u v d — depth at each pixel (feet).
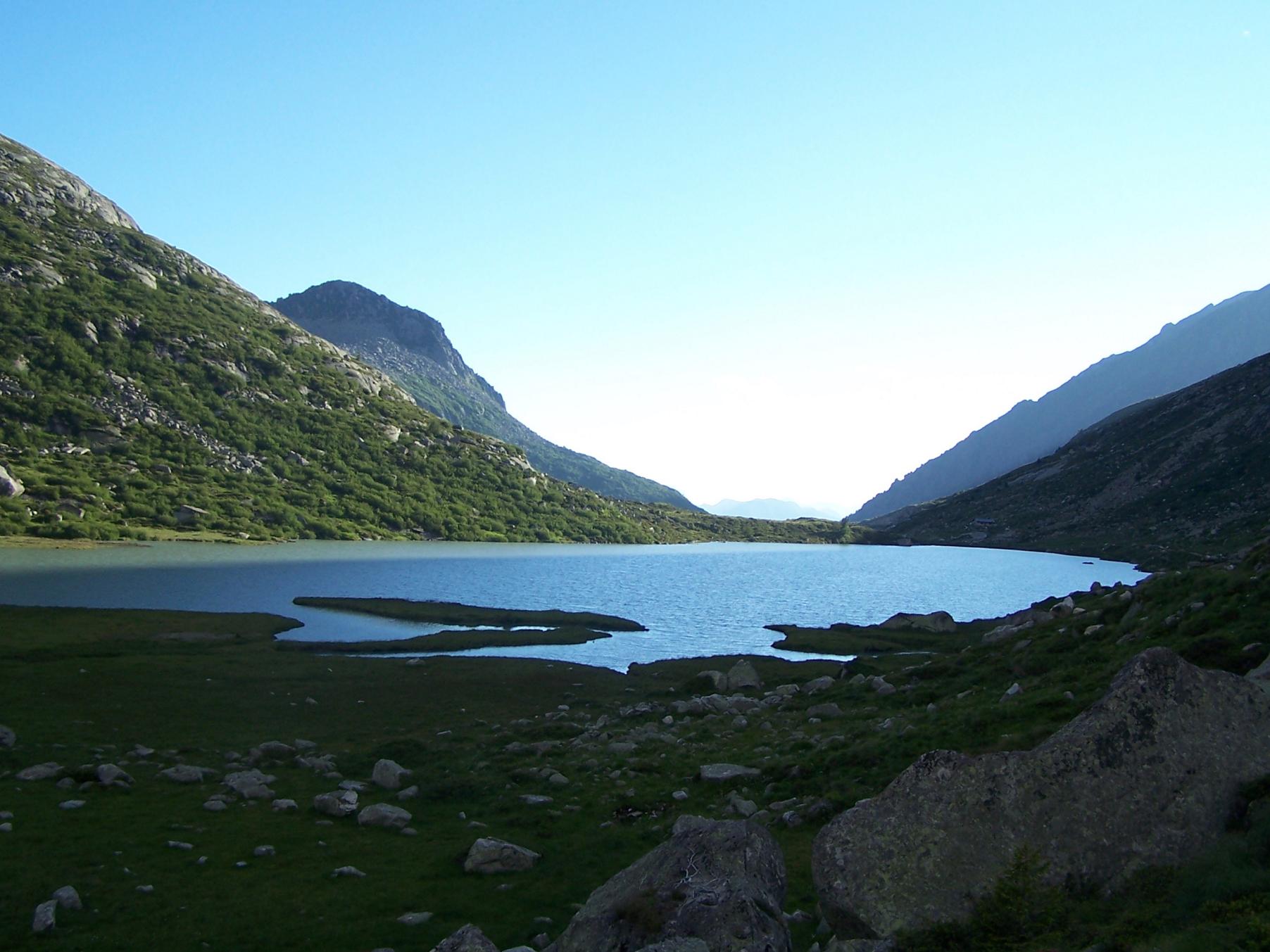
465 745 138.62
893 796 50.98
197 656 237.45
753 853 51.96
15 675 186.70
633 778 110.52
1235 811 47.60
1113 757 49.83
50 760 119.44
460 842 87.71
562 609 457.27
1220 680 53.06
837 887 47.98
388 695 191.01
